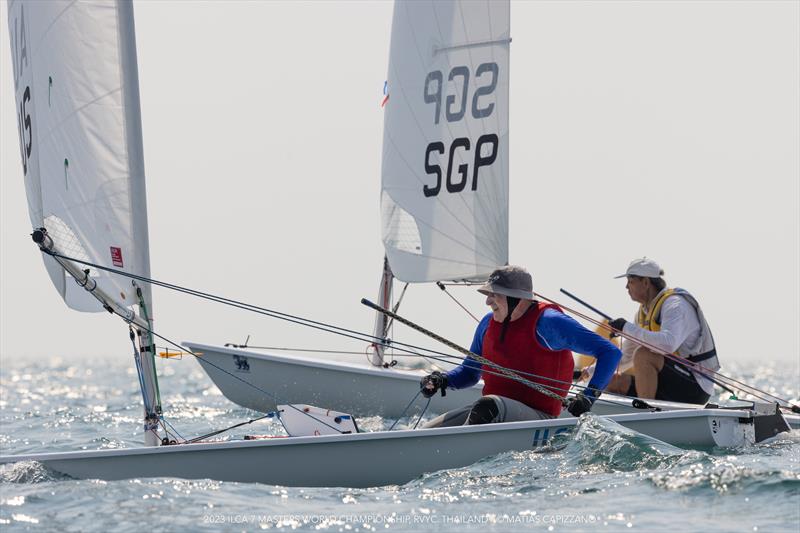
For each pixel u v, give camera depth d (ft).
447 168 109.09
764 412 65.26
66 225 62.28
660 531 43.16
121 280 60.70
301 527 45.16
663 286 87.35
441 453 57.16
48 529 44.75
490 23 109.19
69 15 61.57
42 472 55.31
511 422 58.23
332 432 60.95
